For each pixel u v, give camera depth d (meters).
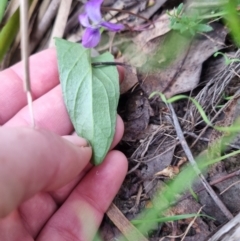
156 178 0.09
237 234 0.07
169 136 0.09
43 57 0.10
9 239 0.08
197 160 0.09
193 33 0.09
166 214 0.08
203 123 0.09
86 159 0.08
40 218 0.09
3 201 0.06
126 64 0.10
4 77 0.10
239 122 0.08
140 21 0.10
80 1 0.11
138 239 0.08
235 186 0.08
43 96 0.09
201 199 0.08
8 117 0.10
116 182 0.09
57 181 0.07
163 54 0.09
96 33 0.09
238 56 0.09
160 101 0.09
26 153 0.06
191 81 0.09
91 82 0.09
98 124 0.09
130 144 0.10
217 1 0.09
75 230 0.09
